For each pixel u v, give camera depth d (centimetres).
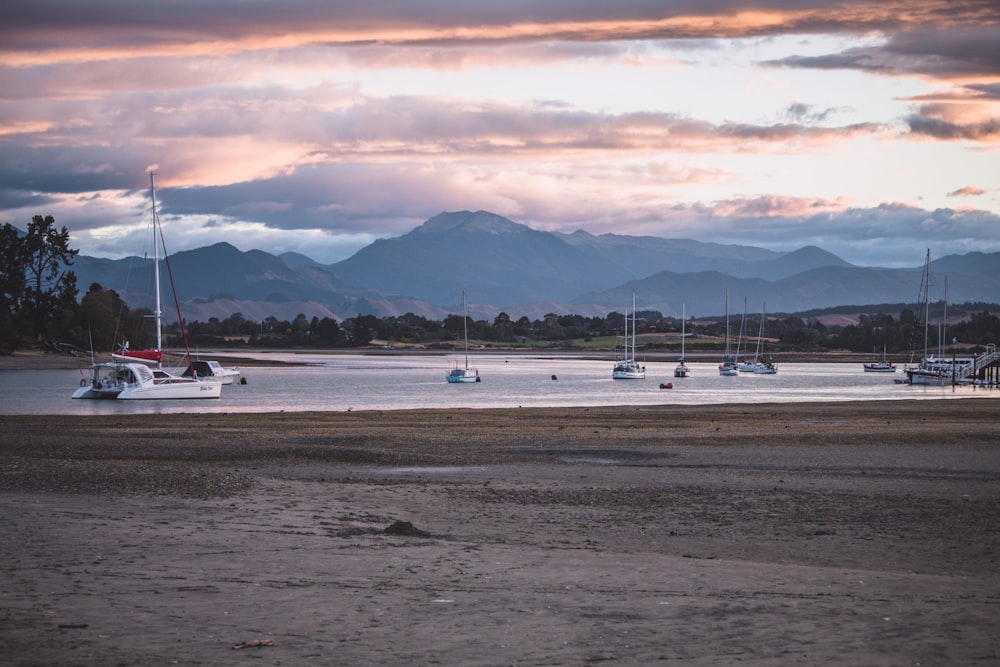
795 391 12631
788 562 2325
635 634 1481
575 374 18900
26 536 2198
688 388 13475
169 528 2419
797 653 1384
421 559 2117
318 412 7906
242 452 4669
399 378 16575
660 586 1872
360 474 3984
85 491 3038
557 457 4691
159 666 1253
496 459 4534
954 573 2220
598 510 3064
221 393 11681
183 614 1534
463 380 14925
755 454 4803
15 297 19975
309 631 1457
